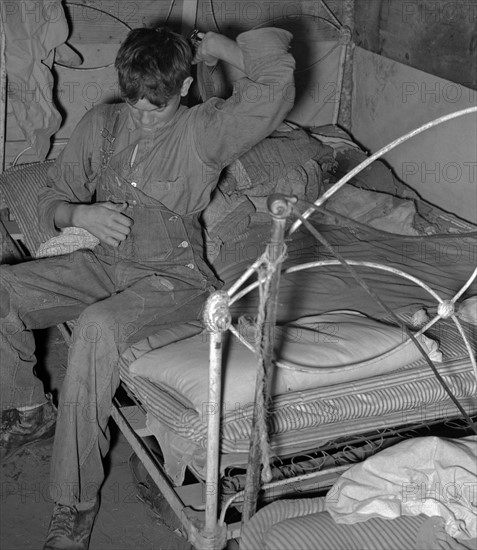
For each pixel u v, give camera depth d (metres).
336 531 1.64
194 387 1.84
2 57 3.04
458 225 3.21
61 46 3.25
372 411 1.91
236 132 2.06
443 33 3.42
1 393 2.29
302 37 3.86
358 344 1.98
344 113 4.14
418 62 3.61
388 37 3.78
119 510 2.21
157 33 2.02
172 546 2.10
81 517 2.02
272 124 2.07
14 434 2.36
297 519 1.68
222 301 1.52
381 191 3.38
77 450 1.98
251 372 1.84
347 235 3.02
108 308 2.04
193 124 2.10
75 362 1.98
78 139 2.26
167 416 1.85
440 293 2.56
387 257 2.84
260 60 2.04
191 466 1.88
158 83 1.97
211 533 1.75
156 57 1.97
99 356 1.99
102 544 2.08
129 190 2.16
